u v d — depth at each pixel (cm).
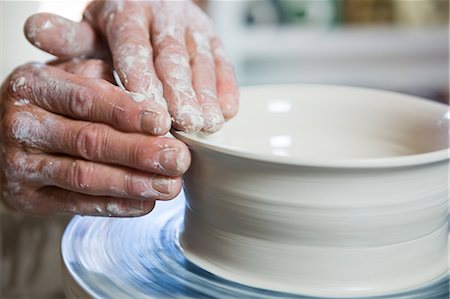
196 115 76
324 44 233
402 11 239
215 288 69
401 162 62
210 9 220
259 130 101
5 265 118
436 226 72
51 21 93
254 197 67
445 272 73
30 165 80
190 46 97
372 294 67
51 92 78
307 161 62
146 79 82
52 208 84
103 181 73
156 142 70
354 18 240
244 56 230
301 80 241
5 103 83
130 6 97
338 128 101
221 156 67
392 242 68
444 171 68
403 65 245
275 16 231
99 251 77
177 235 82
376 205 65
